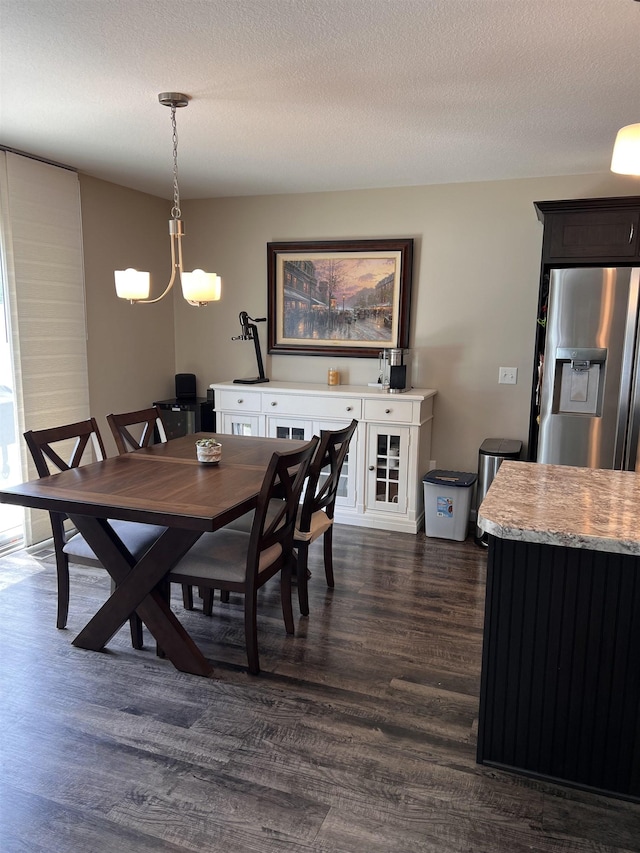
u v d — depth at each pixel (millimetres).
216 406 4711
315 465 2859
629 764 1868
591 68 2348
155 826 1758
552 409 3729
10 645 2738
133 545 2762
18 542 3959
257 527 2436
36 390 3848
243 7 1919
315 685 2465
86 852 1668
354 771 1988
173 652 2555
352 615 3066
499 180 4223
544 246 3686
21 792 1879
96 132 3230
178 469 2896
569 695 1903
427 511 4176
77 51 2252
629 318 3498
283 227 4855
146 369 4953
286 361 5008
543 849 1703
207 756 2047
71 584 3365
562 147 3428
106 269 4449
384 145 3418
